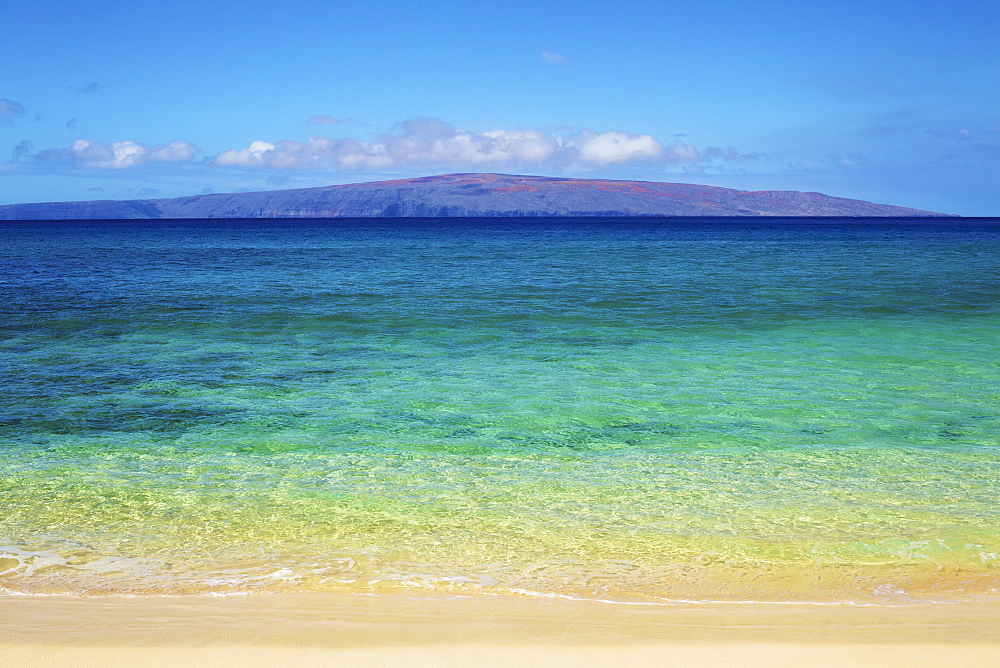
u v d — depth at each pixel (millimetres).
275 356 20781
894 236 132375
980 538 8281
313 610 6320
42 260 65562
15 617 6121
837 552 7895
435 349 21953
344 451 12086
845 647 5504
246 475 10805
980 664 5234
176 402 15445
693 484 10359
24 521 8875
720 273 50750
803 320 27922
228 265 59438
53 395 16000
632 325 26797
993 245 93812
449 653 5449
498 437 12930
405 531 8547
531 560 7676
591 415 14422
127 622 6031
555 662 5301
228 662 5301
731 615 6207
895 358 20234
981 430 13312
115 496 9820
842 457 11695
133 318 28203
